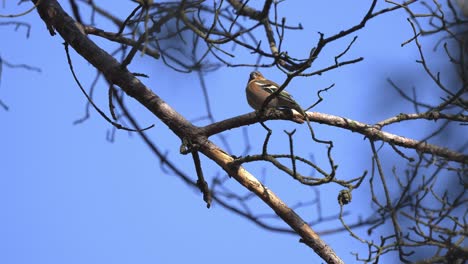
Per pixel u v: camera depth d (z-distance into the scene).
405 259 11.01
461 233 10.99
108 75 11.63
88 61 11.79
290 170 10.78
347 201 11.09
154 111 11.68
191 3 11.25
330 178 10.63
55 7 11.89
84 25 12.18
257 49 10.91
